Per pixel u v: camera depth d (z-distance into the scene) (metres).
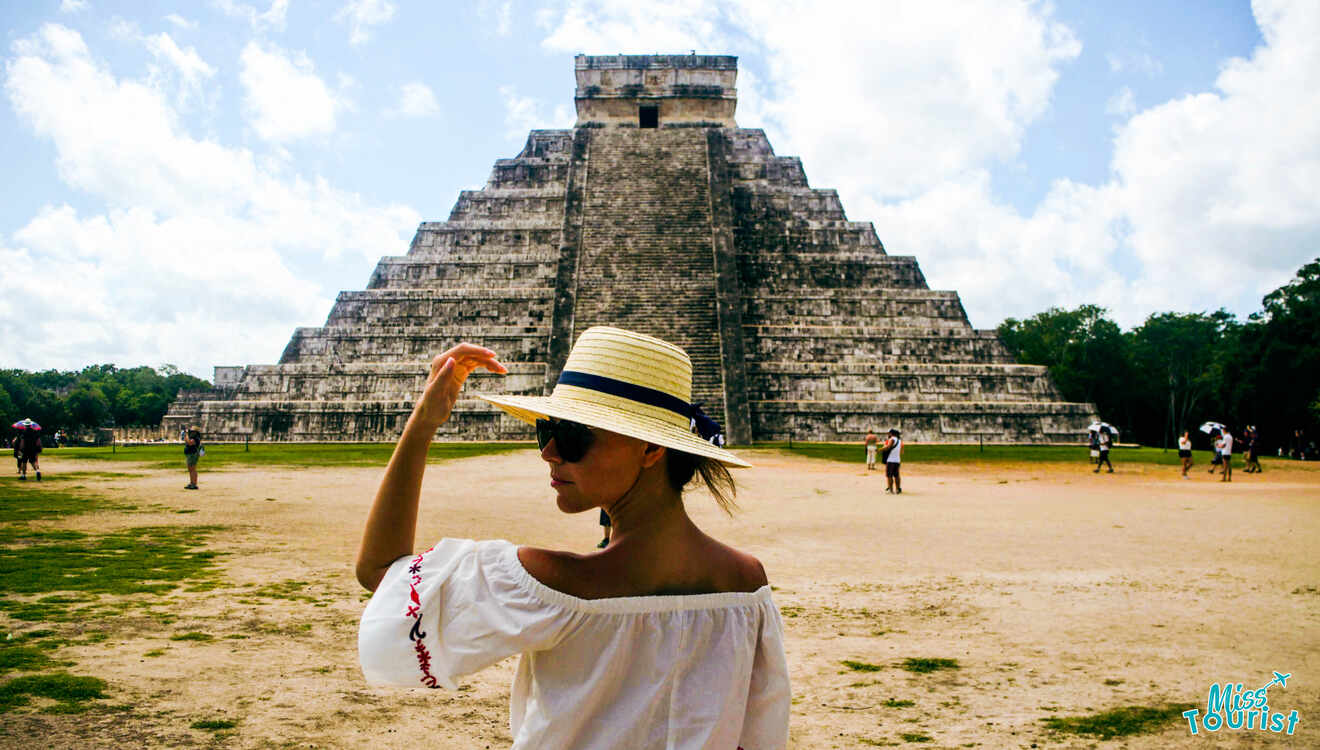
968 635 8.66
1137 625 9.04
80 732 5.52
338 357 50.66
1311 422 58.41
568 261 50.62
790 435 47.53
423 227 55.97
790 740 5.80
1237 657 7.87
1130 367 79.50
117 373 131.50
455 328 50.84
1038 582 11.38
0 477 24.62
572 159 57.31
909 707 6.51
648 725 2.24
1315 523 17.50
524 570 2.28
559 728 2.22
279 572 11.12
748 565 2.54
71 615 8.60
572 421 2.36
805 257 54.47
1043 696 6.76
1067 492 24.36
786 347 50.22
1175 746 5.74
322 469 27.95
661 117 62.41
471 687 6.94
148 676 6.74
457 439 47.53
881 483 26.42
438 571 2.26
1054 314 84.56
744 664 2.36
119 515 16.30
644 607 2.28
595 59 62.25
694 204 54.34
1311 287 58.84
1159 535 15.76
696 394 44.47
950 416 48.38
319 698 6.41
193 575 10.79
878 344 50.62
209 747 5.35
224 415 48.00
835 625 9.08
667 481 2.50
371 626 2.22
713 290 49.44
